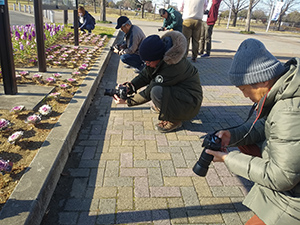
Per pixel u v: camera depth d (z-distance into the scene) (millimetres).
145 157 3072
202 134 3682
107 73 6430
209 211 2352
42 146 2688
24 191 2074
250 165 1482
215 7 8406
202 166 1811
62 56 6270
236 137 2029
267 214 1531
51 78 4387
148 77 3539
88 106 4238
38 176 2252
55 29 8547
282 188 1357
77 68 5676
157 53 2988
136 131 3646
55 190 2482
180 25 7441
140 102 3486
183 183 2682
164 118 3391
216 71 7219
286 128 1308
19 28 7934
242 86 1540
